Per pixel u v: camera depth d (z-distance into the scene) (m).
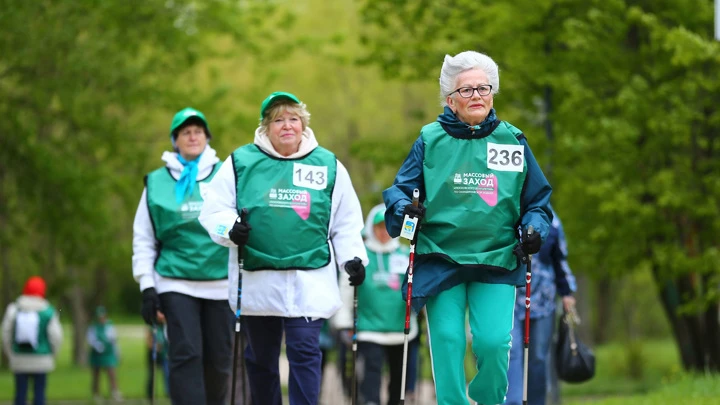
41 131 60.47
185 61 59.09
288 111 17.73
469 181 15.25
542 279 22.28
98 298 109.69
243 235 17.00
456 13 50.69
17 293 92.75
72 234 59.97
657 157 48.28
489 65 15.54
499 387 15.25
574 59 46.75
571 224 52.19
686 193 45.62
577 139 45.69
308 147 17.92
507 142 15.40
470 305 15.35
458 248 15.23
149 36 57.03
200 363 20.89
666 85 45.03
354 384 18.20
